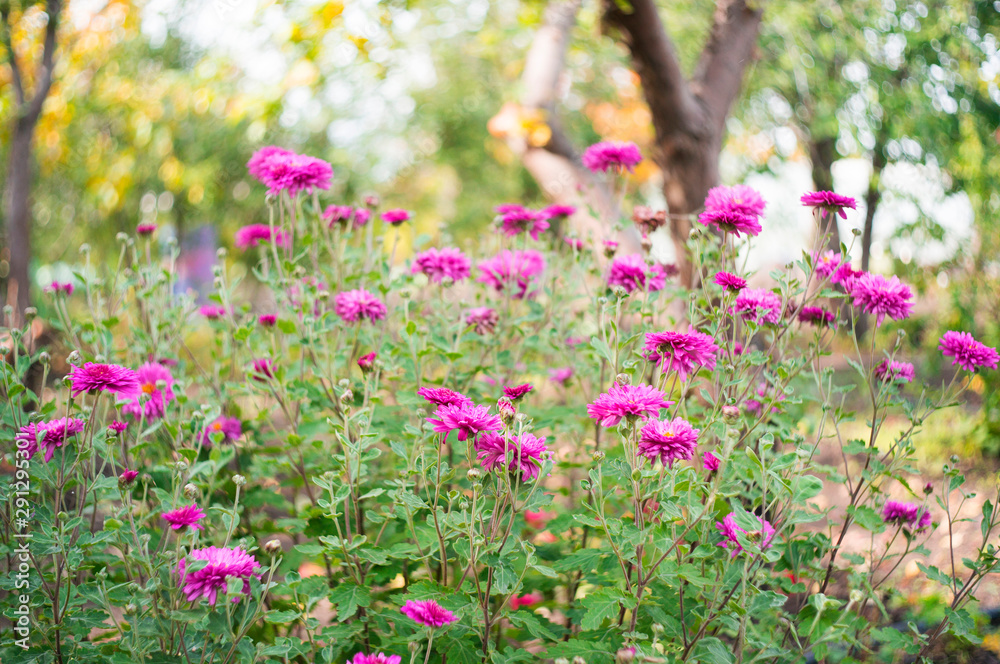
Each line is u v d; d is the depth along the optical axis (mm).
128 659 1737
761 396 2385
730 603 1875
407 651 2068
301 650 1868
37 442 1887
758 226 2201
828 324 2377
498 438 1787
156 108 5941
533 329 3000
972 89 5199
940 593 3203
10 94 6867
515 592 1839
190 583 1658
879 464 2340
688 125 4246
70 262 8430
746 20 4508
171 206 7949
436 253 2625
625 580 2012
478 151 10562
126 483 1805
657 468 2135
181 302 2975
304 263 3141
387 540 2369
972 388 5273
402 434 2436
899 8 5082
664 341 1911
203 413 2309
